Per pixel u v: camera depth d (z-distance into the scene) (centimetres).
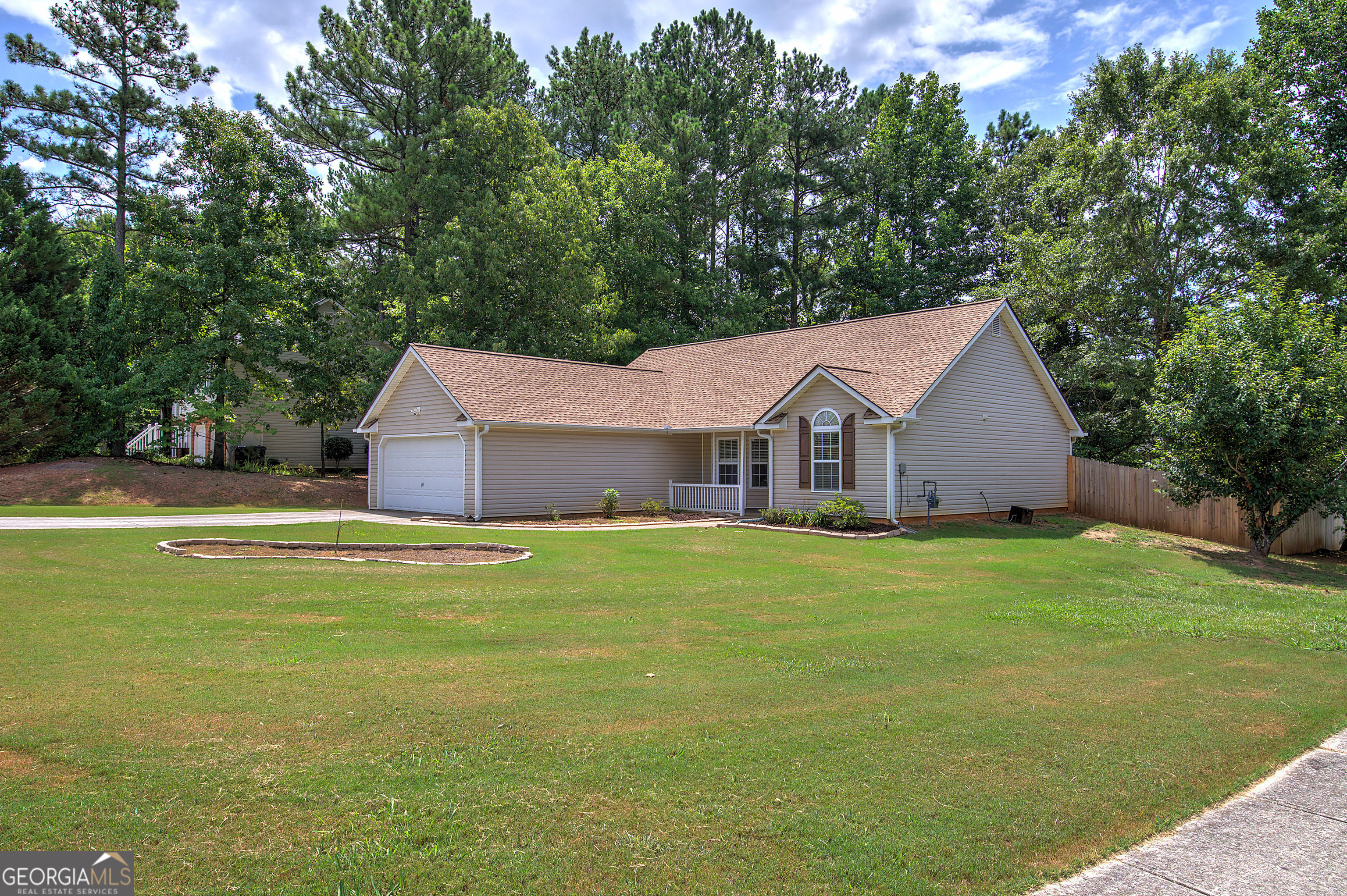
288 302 2889
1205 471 1703
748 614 941
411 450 2309
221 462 2898
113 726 507
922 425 1988
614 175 4009
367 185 3109
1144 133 2836
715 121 4178
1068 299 3094
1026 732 561
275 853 365
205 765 454
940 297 4406
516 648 744
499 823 402
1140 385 2898
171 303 2712
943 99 4591
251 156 2791
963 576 1297
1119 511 2292
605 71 4584
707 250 4494
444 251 3058
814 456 2064
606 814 416
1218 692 691
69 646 688
